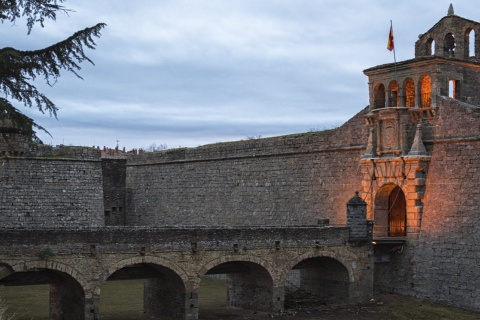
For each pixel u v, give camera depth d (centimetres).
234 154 6238
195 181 6662
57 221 6078
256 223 5912
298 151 5600
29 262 3594
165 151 7075
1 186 5856
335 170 5291
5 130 2688
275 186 5797
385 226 4962
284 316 4247
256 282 4512
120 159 7562
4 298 5003
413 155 4669
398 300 4616
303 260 4650
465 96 4794
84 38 2705
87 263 3759
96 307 3769
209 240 4138
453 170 4506
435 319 4100
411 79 4797
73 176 6253
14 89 2644
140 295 5297
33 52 2656
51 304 4269
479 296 4234
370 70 5031
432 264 4547
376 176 4912
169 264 3997
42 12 2644
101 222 6328
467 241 4347
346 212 4891
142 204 7300
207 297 5228
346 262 4597
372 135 4966
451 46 5131
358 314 4275
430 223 4597
